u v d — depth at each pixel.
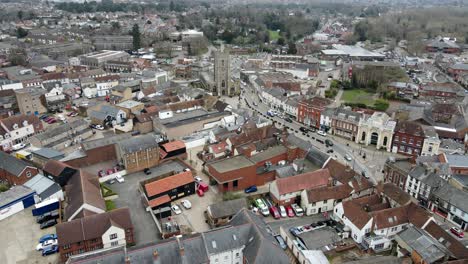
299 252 74.19
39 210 86.94
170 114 145.38
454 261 66.50
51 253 75.50
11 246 77.75
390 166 106.25
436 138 120.50
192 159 119.44
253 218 75.62
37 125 136.38
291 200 94.00
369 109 164.25
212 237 68.75
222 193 98.69
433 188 93.38
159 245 65.12
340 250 77.88
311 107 151.00
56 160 105.38
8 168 101.25
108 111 151.62
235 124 139.62
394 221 80.88
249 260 65.25
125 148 107.88
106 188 99.81
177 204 95.12
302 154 113.69
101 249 69.19
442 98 191.12
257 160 107.44
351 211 83.56
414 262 72.25
